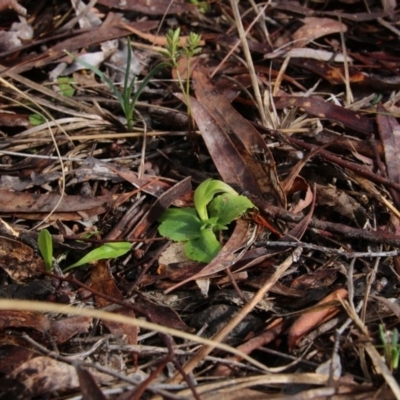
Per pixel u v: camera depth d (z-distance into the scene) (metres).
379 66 0.47
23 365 0.29
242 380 0.29
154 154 0.41
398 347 0.29
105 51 0.47
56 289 0.33
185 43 0.48
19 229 0.36
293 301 0.33
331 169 0.39
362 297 0.33
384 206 0.38
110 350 0.30
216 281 0.34
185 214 0.36
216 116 0.40
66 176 0.39
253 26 0.50
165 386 0.28
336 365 0.29
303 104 0.43
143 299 0.33
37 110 0.44
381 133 0.40
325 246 0.36
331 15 0.51
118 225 0.37
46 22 0.50
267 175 0.38
